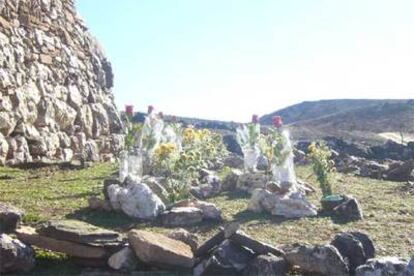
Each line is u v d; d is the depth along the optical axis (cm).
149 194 885
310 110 8762
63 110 1859
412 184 1366
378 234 824
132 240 651
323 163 1166
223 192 1162
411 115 5875
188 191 1030
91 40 2292
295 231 830
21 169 1395
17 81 1584
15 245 628
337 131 4984
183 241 703
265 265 616
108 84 2380
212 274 621
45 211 888
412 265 567
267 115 7625
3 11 1581
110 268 646
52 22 1920
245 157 1350
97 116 2162
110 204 891
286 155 1161
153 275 629
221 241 665
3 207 731
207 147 1608
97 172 1427
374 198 1156
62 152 1809
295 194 977
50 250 665
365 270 584
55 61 1886
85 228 671
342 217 930
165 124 1534
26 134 1600
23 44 1675
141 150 1228
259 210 952
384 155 2558
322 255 618
